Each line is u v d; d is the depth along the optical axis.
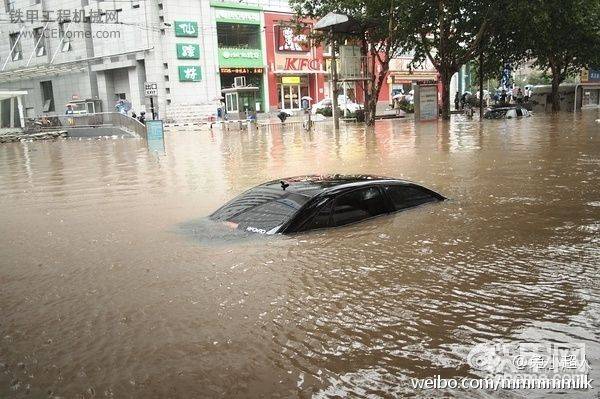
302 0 31.39
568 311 3.93
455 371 3.19
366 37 30.05
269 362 3.35
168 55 38.94
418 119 29.59
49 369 3.41
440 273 4.79
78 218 8.02
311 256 5.35
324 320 3.92
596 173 9.84
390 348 3.48
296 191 6.59
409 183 7.41
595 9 29.88
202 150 19.09
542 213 6.87
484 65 35.47
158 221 7.50
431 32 30.70
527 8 25.86
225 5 40.47
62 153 20.81
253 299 4.35
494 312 3.95
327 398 2.97
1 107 32.47
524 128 21.50
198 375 3.24
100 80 43.16
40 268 5.48
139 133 28.61
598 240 5.64
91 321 4.08
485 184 9.18
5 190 11.30
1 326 4.08
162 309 4.23
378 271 4.89
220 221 6.75
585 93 38.50
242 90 38.47
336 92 27.14
